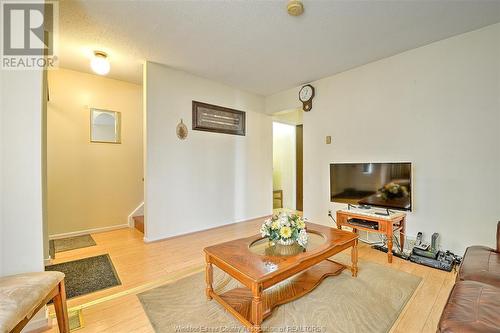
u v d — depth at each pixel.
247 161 4.49
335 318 1.61
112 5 1.99
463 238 2.49
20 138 1.47
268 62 3.17
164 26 2.31
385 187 2.83
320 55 2.97
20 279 1.30
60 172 3.44
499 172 2.29
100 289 2.00
